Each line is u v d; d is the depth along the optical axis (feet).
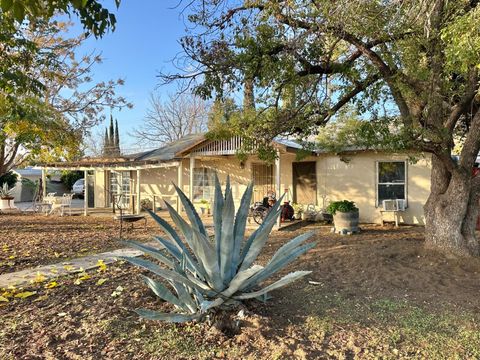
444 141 19.20
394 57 20.06
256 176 49.06
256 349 10.32
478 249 21.06
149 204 57.06
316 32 19.52
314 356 9.97
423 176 38.45
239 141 39.09
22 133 32.99
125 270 18.97
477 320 12.51
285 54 19.97
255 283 12.30
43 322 11.96
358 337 11.16
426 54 19.29
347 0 17.51
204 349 10.32
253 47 19.69
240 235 12.96
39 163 50.37
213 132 24.08
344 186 42.55
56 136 36.94
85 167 51.83
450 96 21.34
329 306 13.78
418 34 18.76
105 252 24.54
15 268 19.86
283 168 46.78
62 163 52.80
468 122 25.07
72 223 42.75
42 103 34.60
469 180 20.79
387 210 37.99
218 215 12.84
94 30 12.07
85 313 12.76
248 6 19.62
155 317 10.64
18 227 38.52
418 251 22.03
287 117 22.76
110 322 11.90
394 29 18.81
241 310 11.91
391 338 11.09
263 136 23.27
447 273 18.48
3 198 60.64
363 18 18.65
